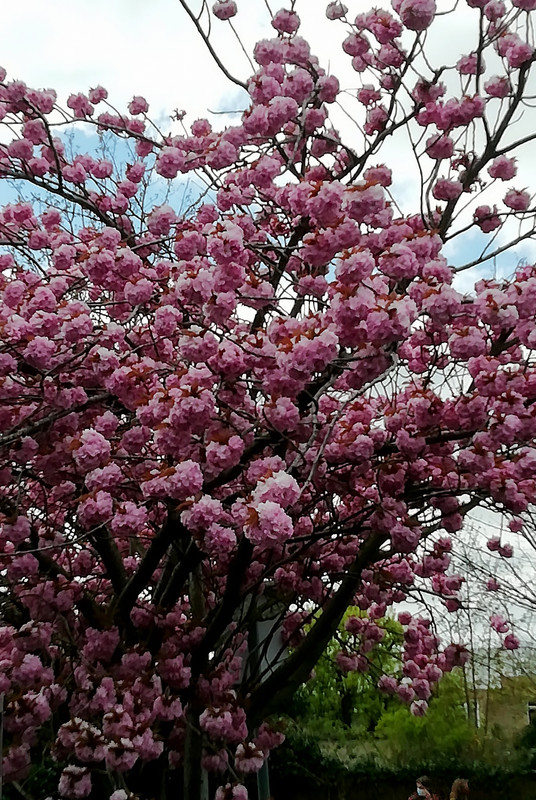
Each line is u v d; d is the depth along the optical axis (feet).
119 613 12.69
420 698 19.54
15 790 12.20
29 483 13.71
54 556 13.78
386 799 28.91
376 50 13.10
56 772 12.92
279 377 9.05
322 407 12.16
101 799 12.50
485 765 29.27
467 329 9.71
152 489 8.88
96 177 15.42
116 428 11.01
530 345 9.80
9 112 13.60
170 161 12.04
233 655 15.08
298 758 29.53
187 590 16.79
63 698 11.87
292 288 12.34
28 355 9.38
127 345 11.05
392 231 9.84
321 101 12.44
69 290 12.24
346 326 8.13
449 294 9.22
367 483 14.07
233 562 11.76
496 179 13.17
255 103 11.60
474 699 32.63
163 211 11.14
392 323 7.82
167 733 12.89
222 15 12.17
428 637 20.08
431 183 12.54
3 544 12.07
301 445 11.04
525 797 27.94
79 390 10.17
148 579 12.28
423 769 29.37
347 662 19.67
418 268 9.21
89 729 10.16
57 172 13.16
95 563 15.34
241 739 12.32
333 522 13.60
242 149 11.87
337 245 8.39
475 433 10.68
